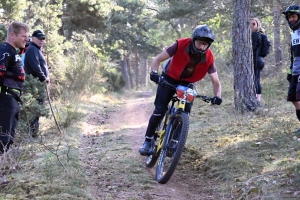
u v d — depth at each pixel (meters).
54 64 13.06
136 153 6.05
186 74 4.93
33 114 6.28
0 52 4.58
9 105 4.67
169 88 4.99
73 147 6.32
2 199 3.83
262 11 17.75
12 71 4.72
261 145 5.57
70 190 4.12
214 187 4.57
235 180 4.53
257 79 8.80
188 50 4.73
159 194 4.33
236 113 8.27
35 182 4.30
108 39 34.28
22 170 4.74
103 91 17.59
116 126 9.15
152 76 4.89
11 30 4.71
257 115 7.84
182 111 4.73
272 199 3.78
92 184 4.55
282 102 8.91
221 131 6.89
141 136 7.46
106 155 5.91
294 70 5.80
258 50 8.76
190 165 5.47
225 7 19.30
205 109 9.47
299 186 3.94
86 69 13.27
